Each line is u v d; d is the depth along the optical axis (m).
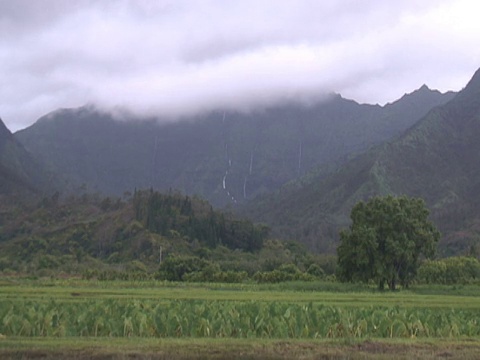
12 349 19.98
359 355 20.31
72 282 71.44
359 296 52.72
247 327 26.47
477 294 65.69
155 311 27.28
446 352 21.38
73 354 19.47
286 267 90.12
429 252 71.44
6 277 85.00
